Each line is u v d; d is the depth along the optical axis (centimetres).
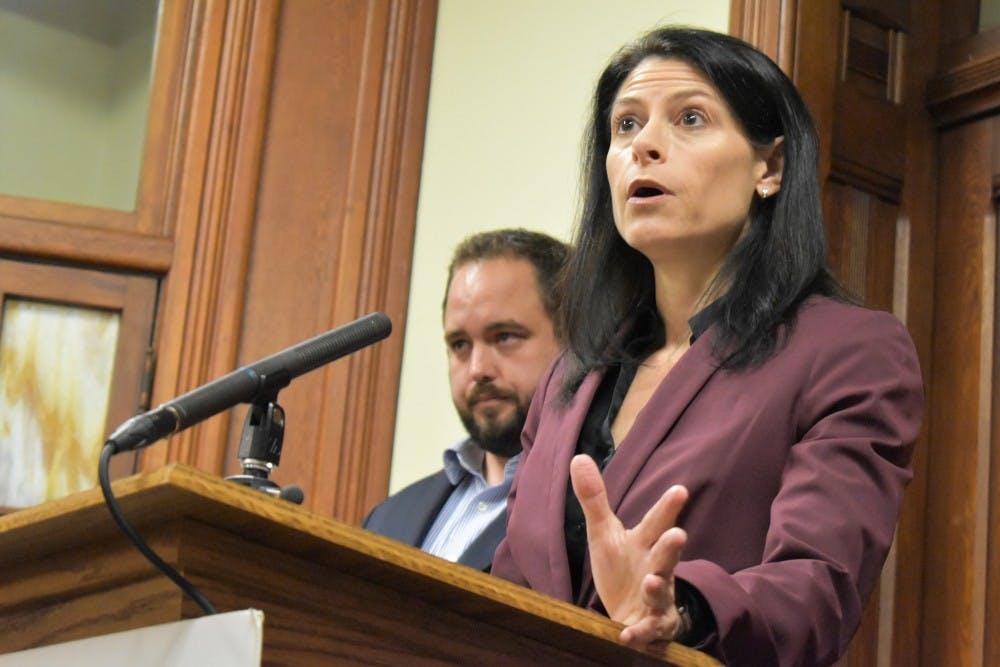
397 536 412
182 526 157
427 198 586
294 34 598
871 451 241
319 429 560
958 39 497
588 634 184
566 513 265
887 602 451
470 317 412
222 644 148
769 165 292
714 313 273
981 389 461
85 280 566
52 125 593
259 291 573
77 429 554
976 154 482
